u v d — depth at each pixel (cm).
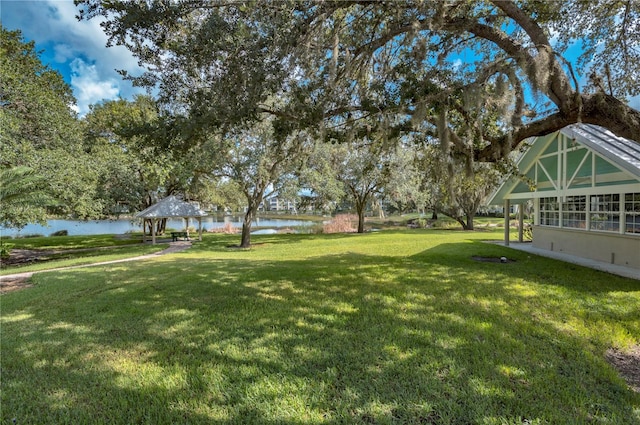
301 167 1475
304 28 423
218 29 400
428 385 235
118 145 1927
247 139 1404
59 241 1973
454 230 2192
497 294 486
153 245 1731
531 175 1040
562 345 303
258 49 406
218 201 2388
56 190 1170
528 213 2006
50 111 1255
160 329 362
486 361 270
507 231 1187
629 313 398
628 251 743
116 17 400
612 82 550
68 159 1282
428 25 416
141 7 385
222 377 253
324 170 1808
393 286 541
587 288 525
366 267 733
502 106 416
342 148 1736
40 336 350
